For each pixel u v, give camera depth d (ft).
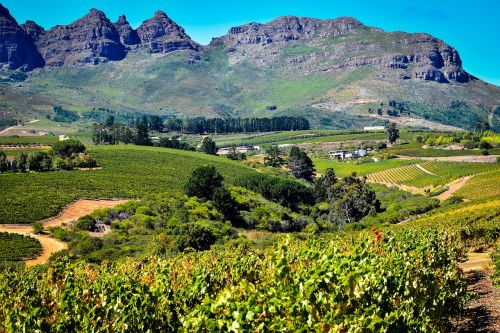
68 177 316.40
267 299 25.67
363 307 27.73
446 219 177.27
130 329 29.84
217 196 267.39
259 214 277.23
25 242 181.47
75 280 47.96
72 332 29.19
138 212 242.17
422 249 53.16
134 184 318.86
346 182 387.34
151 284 45.09
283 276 28.32
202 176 294.46
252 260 55.47
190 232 186.19
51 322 29.63
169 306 34.19
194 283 37.63
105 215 232.94
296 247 62.75
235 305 23.43
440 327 40.93
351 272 27.76
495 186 331.57
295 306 24.22
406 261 42.96
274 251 29.55
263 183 351.87
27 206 237.25
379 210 340.18
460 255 90.02
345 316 25.32
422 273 40.83
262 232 250.57
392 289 33.17
